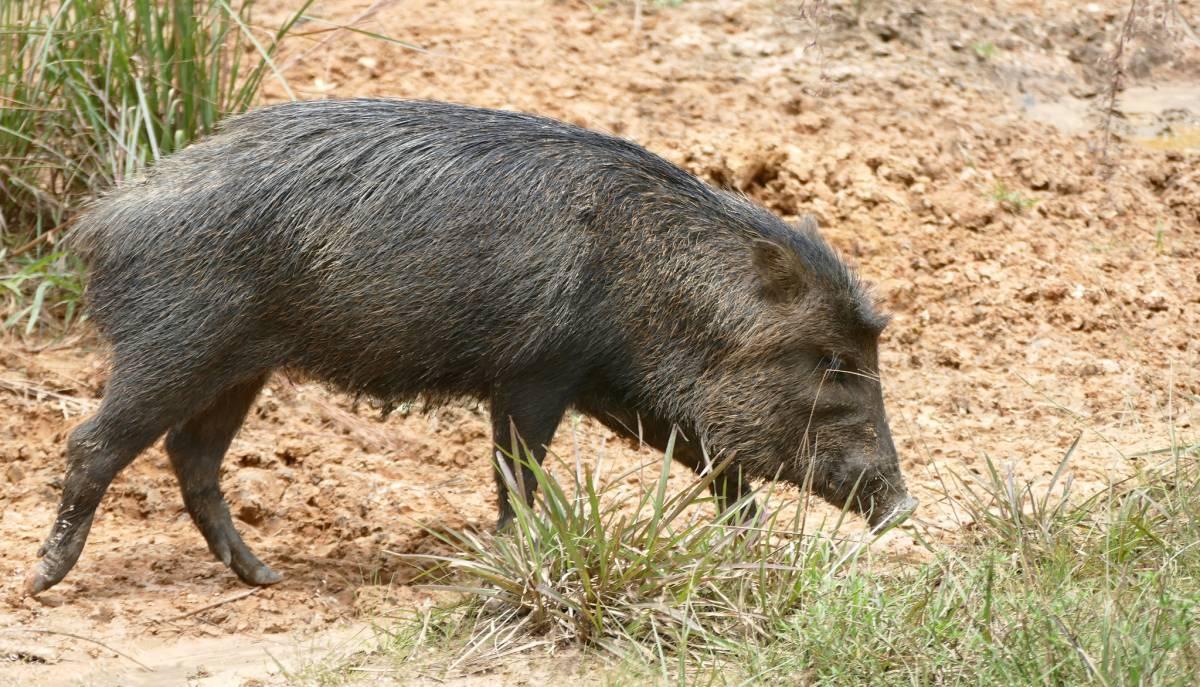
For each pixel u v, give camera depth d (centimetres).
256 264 1288
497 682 1112
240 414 1386
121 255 1292
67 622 1257
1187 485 1355
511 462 1350
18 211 1983
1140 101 2700
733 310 1344
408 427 1744
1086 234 2259
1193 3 3073
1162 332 2038
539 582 1176
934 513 1517
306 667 1144
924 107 2506
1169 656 1049
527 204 1300
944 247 2162
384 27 2480
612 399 1388
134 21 1980
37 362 1803
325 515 1532
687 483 1605
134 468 1605
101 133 1952
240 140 1325
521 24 2583
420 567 1375
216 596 1334
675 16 2712
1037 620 1081
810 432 1371
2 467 1588
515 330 1298
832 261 1388
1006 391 1881
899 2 2859
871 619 1109
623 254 1320
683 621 1144
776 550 1247
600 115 2291
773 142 2255
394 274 1286
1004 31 2833
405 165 1300
